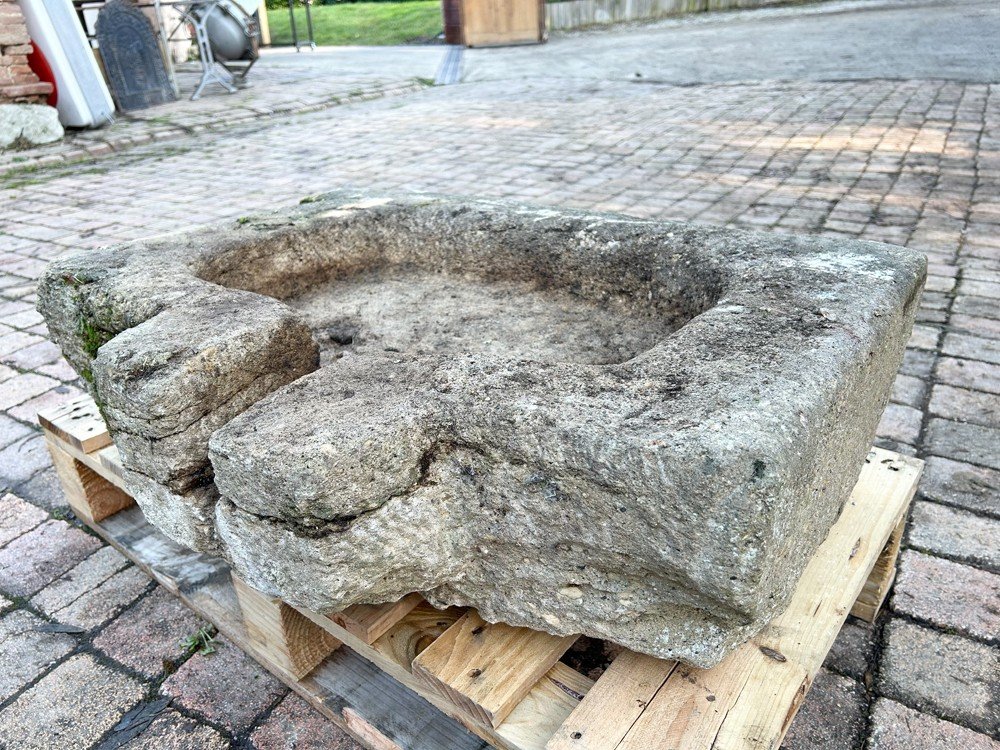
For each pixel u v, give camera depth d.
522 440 1.32
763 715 1.37
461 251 2.36
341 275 2.46
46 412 2.40
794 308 1.57
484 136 8.13
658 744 1.33
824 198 5.50
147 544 2.35
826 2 14.85
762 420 1.20
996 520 2.38
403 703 1.81
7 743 1.84
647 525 1.25
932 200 5.34
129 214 6.13
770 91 9.13
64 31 8.40
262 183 6.85
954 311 3.75
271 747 1.80
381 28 18.27
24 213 6.31
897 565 2.22
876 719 1.78
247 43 11.61
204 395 1.58
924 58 9.93
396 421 1.39
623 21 15.81
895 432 2.84
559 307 2.16
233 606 2.10
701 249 1.94
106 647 2.09
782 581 1.34
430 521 1.46
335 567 1.39
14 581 2.34
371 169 7.09
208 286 1.87
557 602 1.47
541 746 1.41
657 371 1.39
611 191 5.95
